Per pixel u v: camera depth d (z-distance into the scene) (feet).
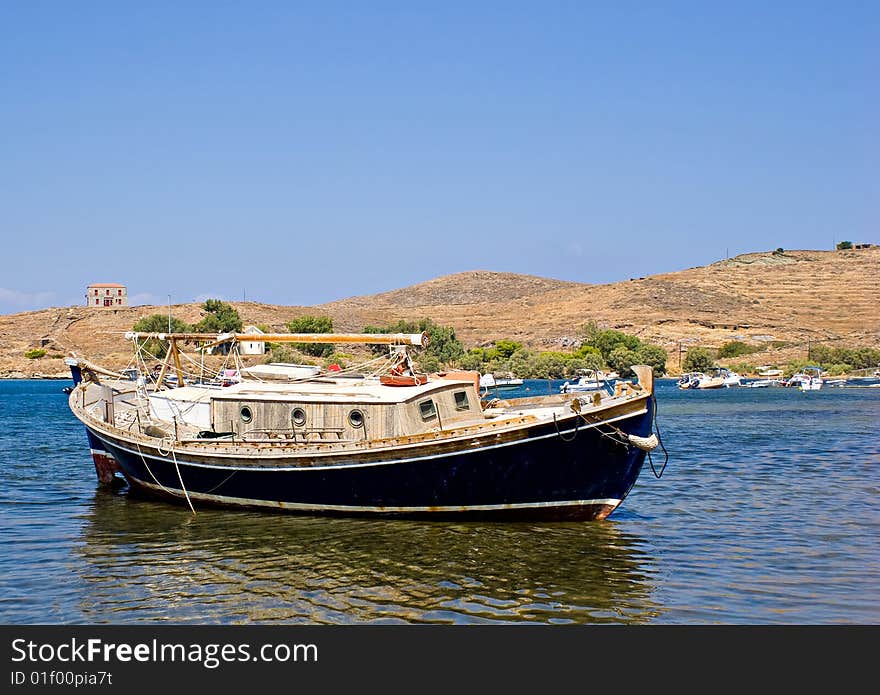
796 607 70.54
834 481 133.18
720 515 104.94
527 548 85.20
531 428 87.56
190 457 101.96
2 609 70.03
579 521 94.12
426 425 96.22
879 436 208.64
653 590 74.08
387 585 74.74
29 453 166.30
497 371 549.95
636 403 87.76
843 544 90.07
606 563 81.05
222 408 102.83
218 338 118.62
